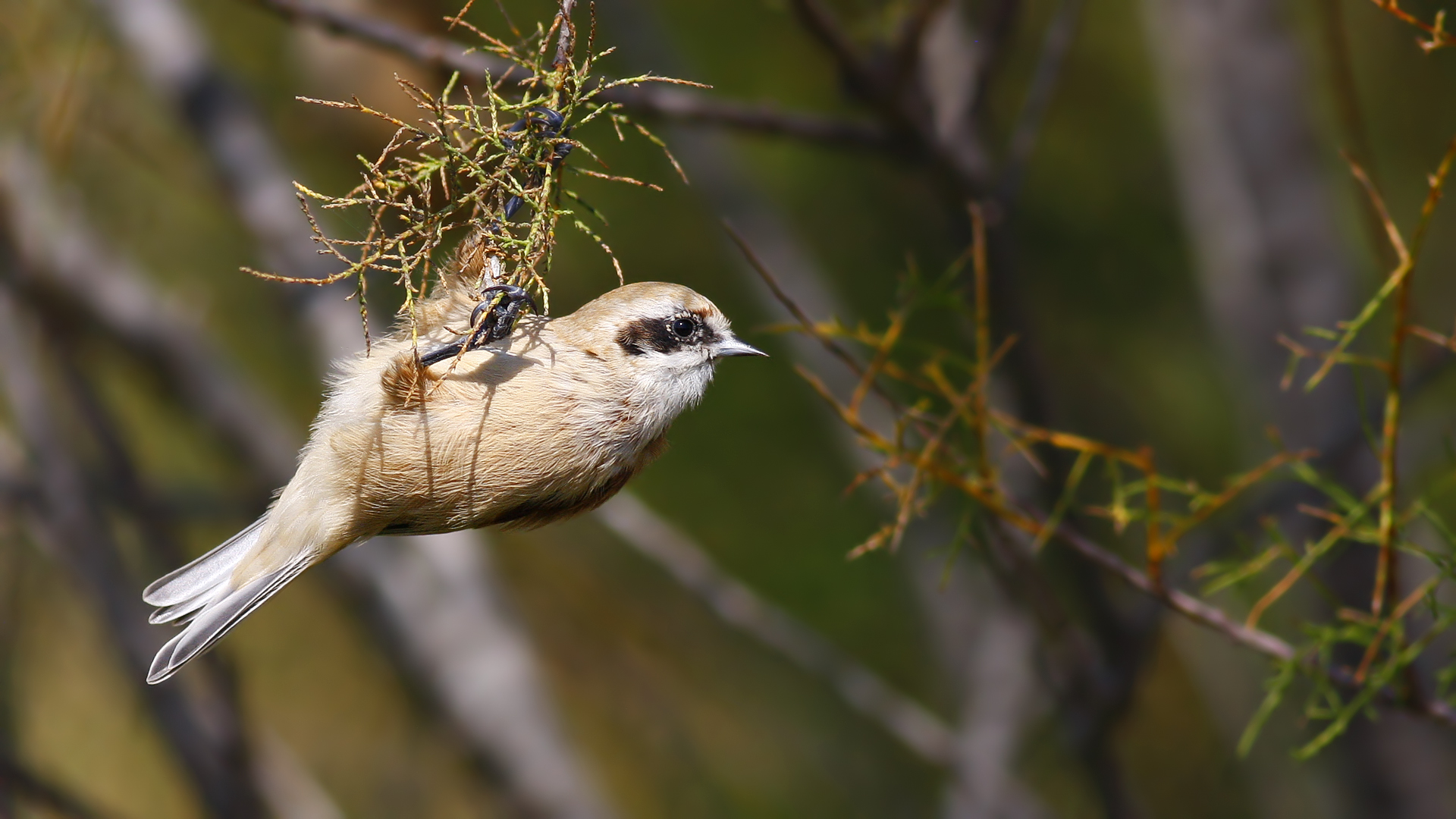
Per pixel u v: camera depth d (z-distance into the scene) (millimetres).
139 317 10859
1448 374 12164
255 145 11133
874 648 13562
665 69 11492
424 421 6523
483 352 6664
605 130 12445
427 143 5645
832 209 13922
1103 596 9367
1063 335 13914
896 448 7328
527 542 13742
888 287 13602
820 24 8148
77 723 12719
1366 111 13898
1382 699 7102
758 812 13484
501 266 6551
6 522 10508
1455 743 12195
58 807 9469
